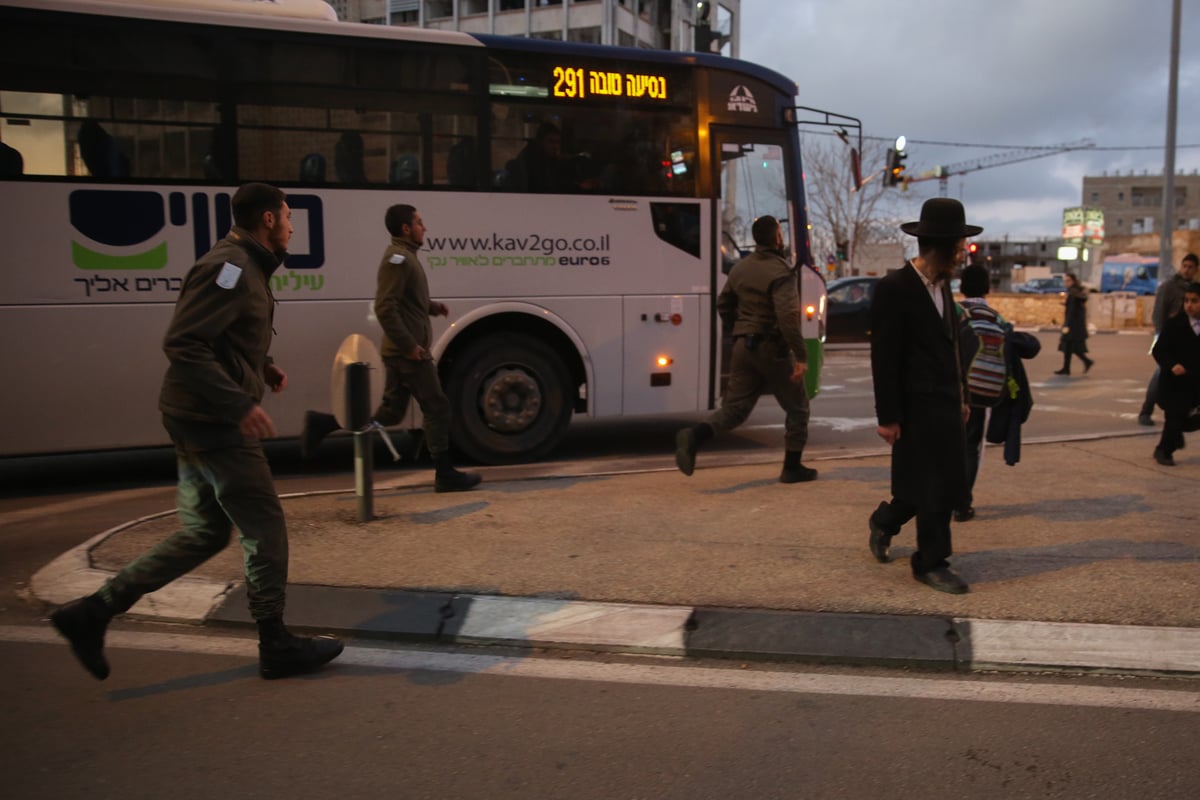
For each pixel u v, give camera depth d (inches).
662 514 243.0
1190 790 119.6
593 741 132.3
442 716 140.0
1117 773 123.6
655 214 337.4
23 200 276.7
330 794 118.4
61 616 141.3
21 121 275.6
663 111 337.1
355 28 302.2
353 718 139.3
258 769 124.4
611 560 203.0
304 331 302.5
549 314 326.0
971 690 149.1
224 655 162.7
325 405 306.0
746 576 192.2
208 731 135.0
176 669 156.7
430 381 261.7
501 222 319.0
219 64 290.4
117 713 140.6
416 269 255.8
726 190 351.3
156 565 147.0
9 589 194.5
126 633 172.1
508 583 188.1
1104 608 172.7
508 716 140.1
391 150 307.7
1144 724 137.4
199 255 291.0
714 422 271.0
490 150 317.4
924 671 157.2
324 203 301.7
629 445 378.0
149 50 285.0
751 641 163.3
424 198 311.0
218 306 138.5
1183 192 4940.9
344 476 315.9
